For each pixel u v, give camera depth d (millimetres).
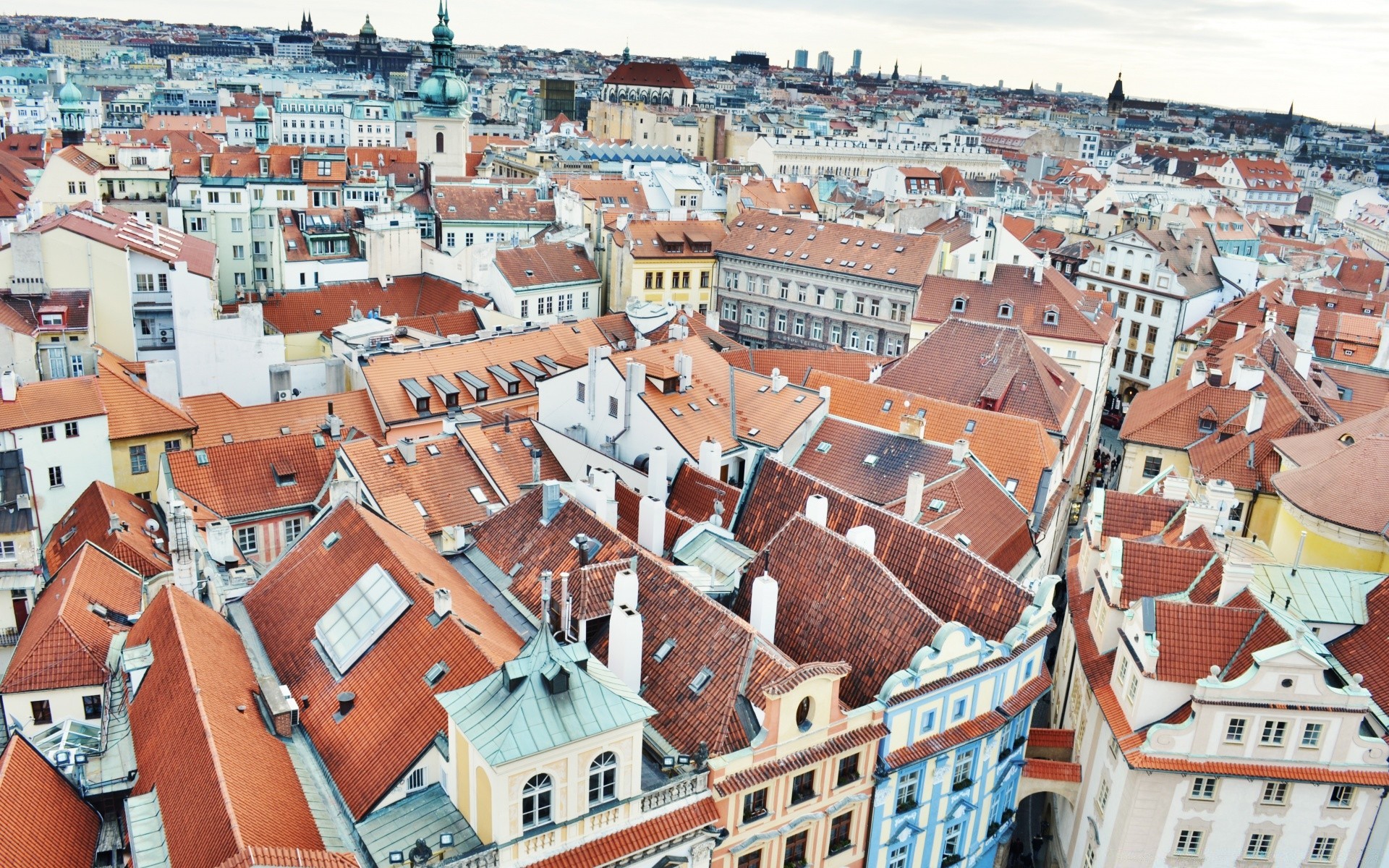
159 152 165375
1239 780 52188
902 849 52969
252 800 39938
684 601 52688
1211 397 98500
